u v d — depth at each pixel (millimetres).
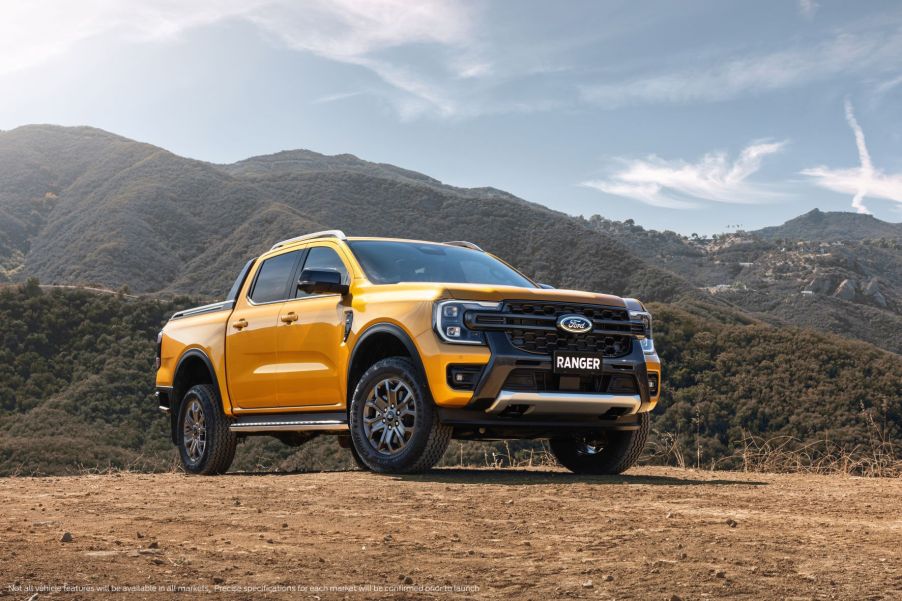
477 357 5773
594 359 6047
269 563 2955
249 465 30953
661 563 2979
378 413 6242
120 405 69625
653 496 4918
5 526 3801
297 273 7234
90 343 79062
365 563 2973
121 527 3803
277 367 7035
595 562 3006
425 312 5922
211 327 7809
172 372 8266
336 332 6539
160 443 63094
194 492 5297
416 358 5930
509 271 7430
